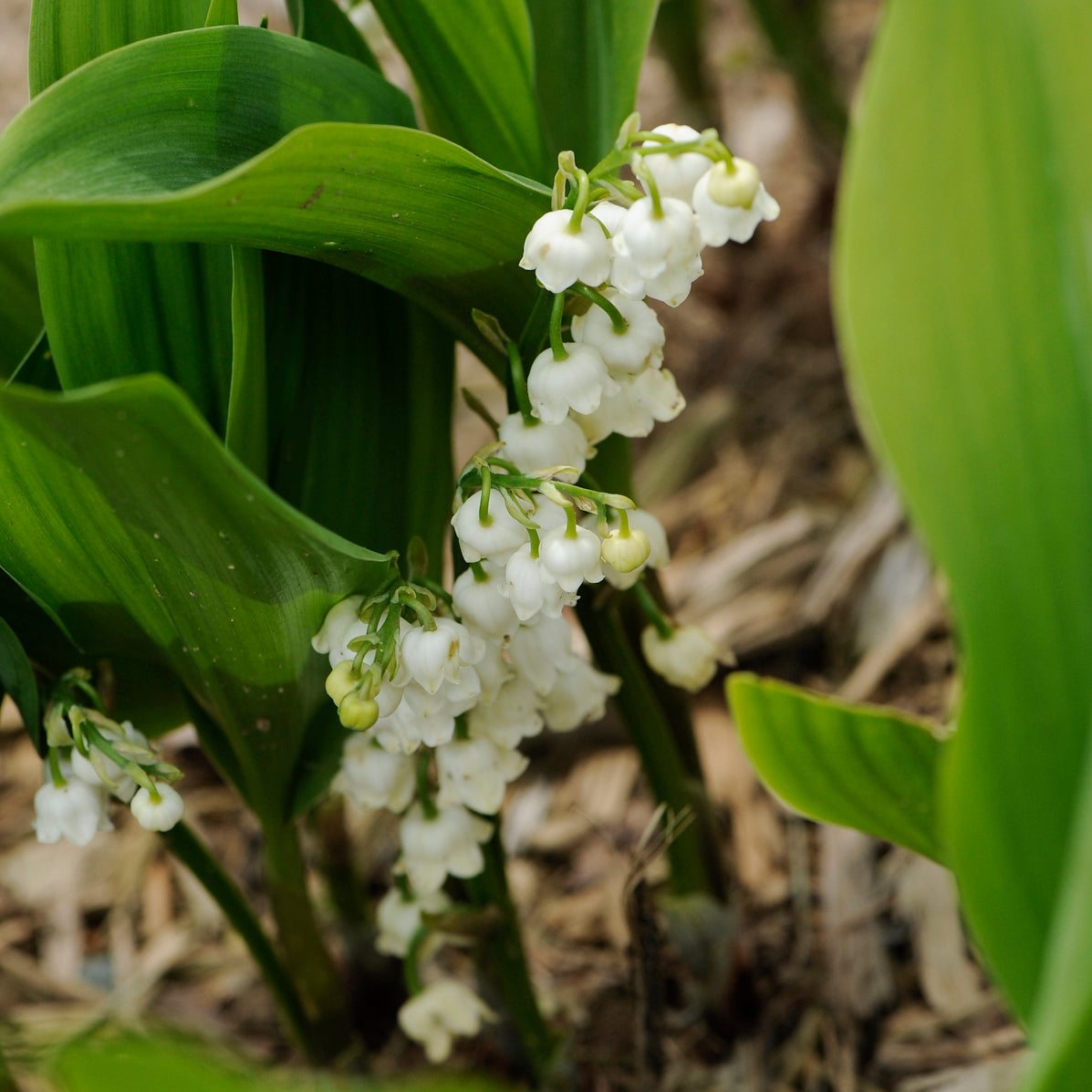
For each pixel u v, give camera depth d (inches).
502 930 15.3
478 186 13.2
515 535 13.3
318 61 13.7
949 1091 16.1
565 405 13.3
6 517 13.5
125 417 12.6
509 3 14.0
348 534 14.6
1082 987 11.9
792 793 13.8
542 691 13.9
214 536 13.1
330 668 14.0
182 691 14.5
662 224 12.9
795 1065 16.5
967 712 12.4
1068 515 12.4
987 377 12.3
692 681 14.8
